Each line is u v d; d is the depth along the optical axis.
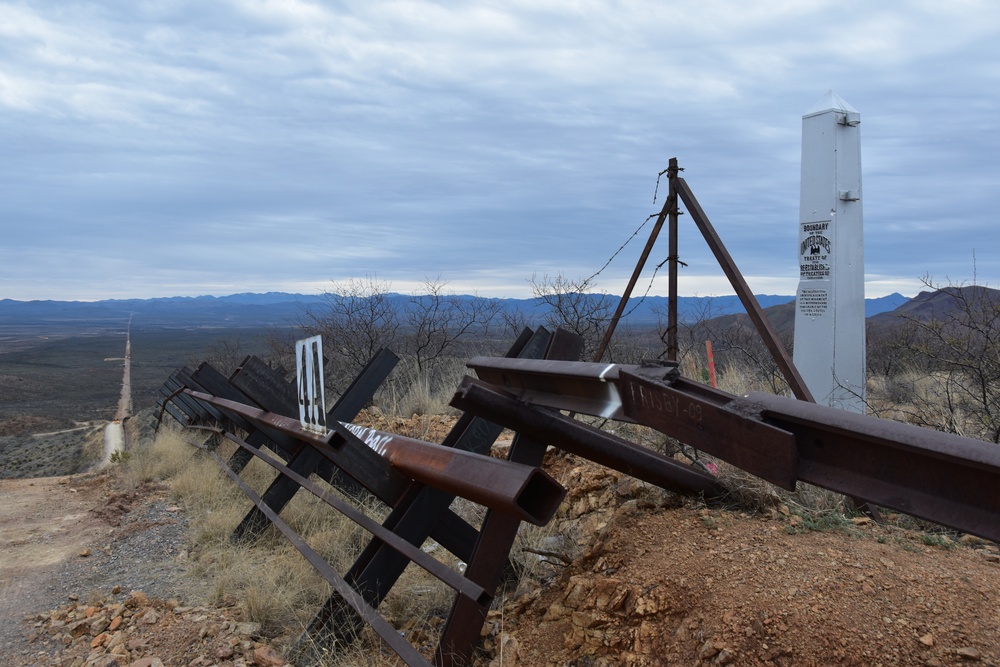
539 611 3.85
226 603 4.90
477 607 3.43
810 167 6.65
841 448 2.30
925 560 3.25
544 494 2.96
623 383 2.94
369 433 4.86
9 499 10.21
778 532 3.59
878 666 2.60
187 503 8.00
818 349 6.59
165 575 5.72
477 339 17.08
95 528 7.76
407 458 4.01
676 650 3.02
